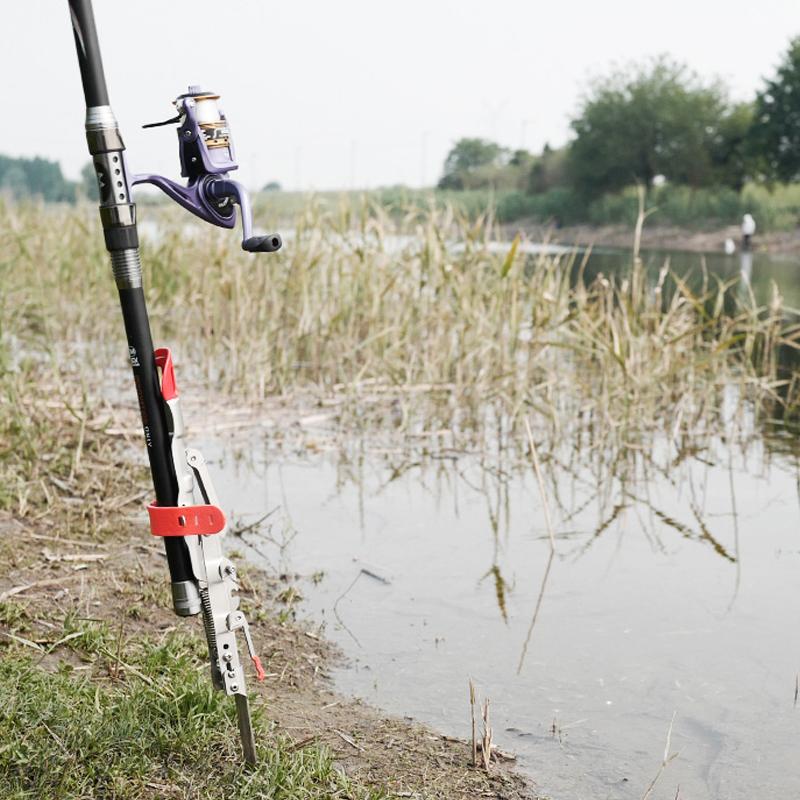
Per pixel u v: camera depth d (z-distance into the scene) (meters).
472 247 8.98
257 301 9.53
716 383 8.26
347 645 4.30
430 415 8.12
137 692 3.41
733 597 4.86
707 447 7.50
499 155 26.14
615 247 29.45
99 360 9.70
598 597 4.85
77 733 3.12
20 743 3.03
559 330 8.64
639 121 35.19
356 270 9.41
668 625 4.55
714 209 31.41
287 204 10.81
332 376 8.95
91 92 2.64
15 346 9.80
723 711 3.83
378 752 3.44
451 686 3.98
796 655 4.27
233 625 2.91
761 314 13.15
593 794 3.29
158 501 2.81
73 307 10.84
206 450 7.23
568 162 36.38
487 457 7.20
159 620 4.30
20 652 3.78
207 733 3.23
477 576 5.08
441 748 3.51
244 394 8.57
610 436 7.49
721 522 5.93
